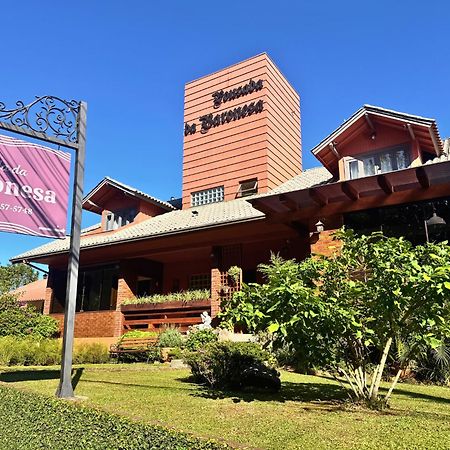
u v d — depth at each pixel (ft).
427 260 16.21
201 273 59.93
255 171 57.88
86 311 60.39
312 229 39.50
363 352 19.30
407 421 15.14
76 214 21.70
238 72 63.26
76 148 22.43
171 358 38.40
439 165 30.99
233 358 23.40
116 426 12.78
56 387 22.71
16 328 53.78
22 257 63.36
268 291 17.31
